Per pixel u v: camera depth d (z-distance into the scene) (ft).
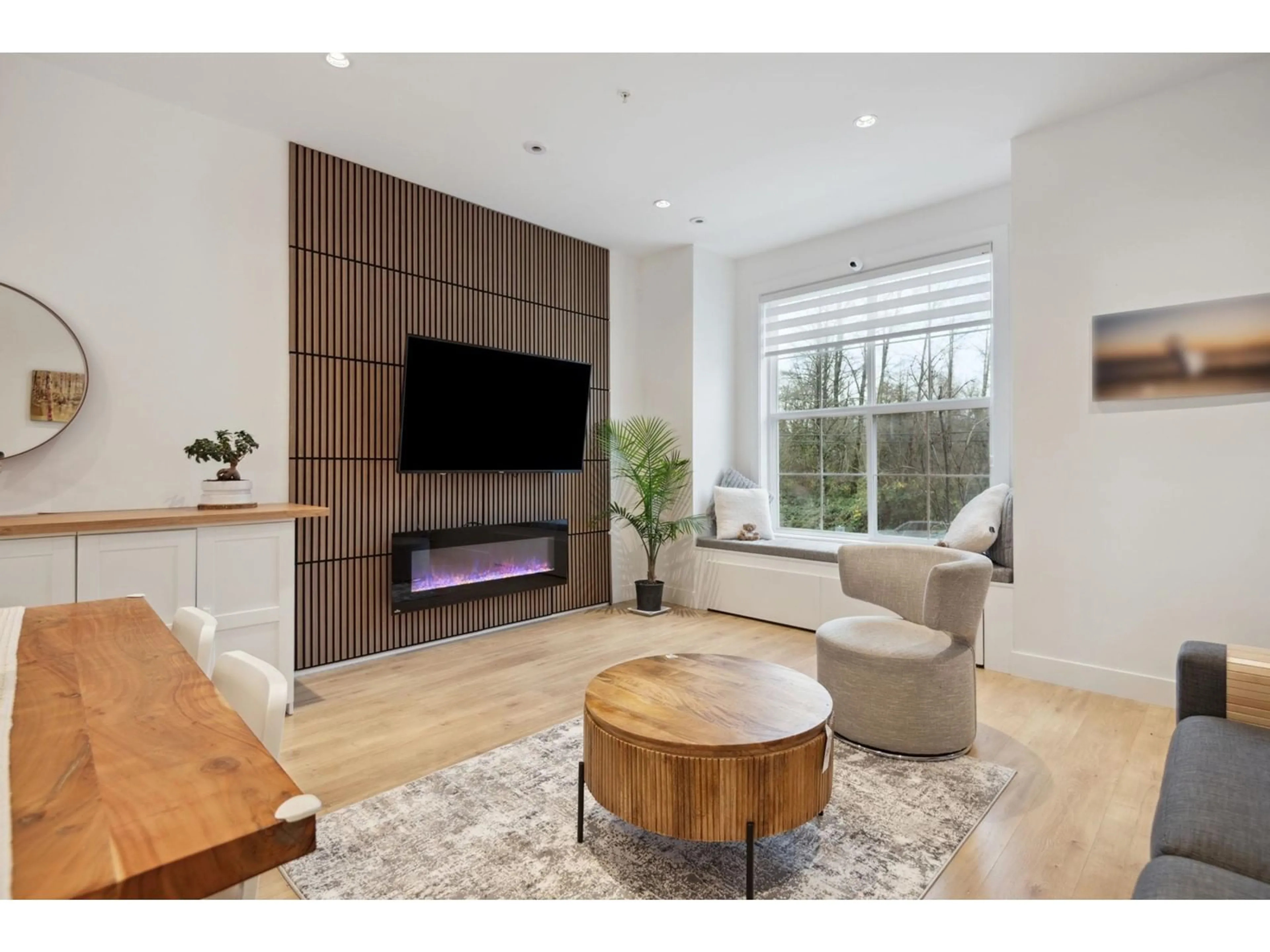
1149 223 9.88
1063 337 10.69
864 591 10.08
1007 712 9.64
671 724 5.76
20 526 7.58
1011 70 9.29
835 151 11.80
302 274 11.64
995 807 6.97
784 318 17.39
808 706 6.19
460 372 13.37
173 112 10.28
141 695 3.41
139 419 9.96
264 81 9.62
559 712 9.75
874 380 15.78
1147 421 9.95
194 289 10.48
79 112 9.46
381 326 12.71
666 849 6.15
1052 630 10.93
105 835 2.06
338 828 6.49
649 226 15.66
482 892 5.45
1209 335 9.37
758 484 17.72
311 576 11.76
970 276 14.06
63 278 9.34
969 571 8.35
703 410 17.31
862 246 15.69
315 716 9.57
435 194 13.56
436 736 8.82
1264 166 8.99
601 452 17.22
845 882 5.62
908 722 8.07
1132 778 7.60
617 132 11.07
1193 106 9.52
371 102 10.23
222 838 2.06
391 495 12.89
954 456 14.42
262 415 11.19
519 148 11.68
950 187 13.43
